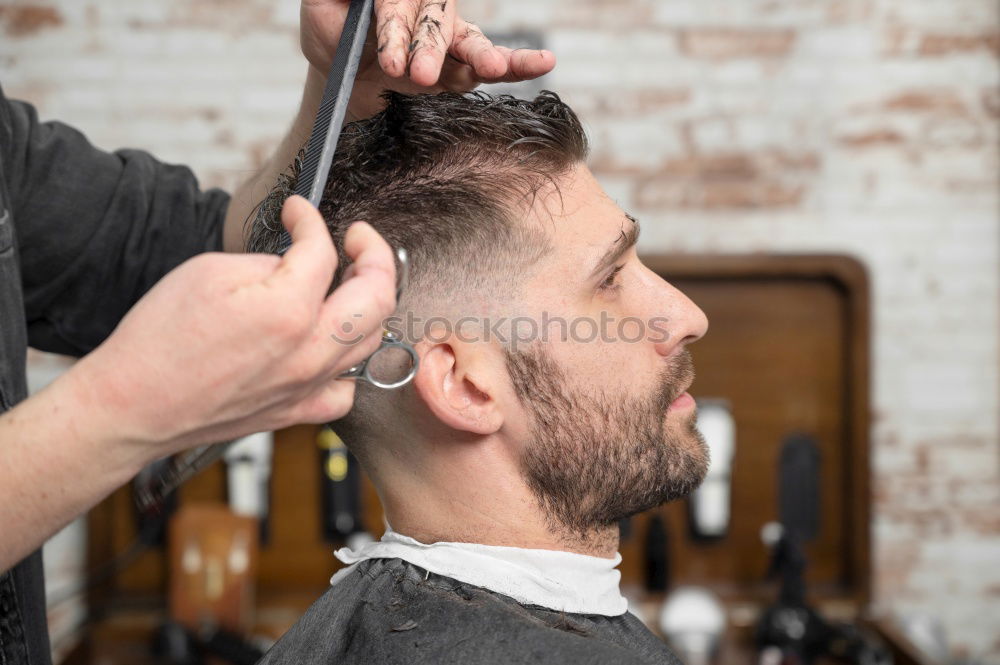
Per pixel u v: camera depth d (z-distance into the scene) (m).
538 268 0.78
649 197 2.12
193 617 2.01
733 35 2.08
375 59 0.95
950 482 2.20
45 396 0.56
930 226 2.14
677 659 0.88
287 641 0.84
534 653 0.71
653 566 2.10
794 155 2.12
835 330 2.11
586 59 2.09
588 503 0.83
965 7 2.08
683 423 0.86
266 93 2.07
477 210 0.78
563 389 0.79
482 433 0.79
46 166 1.06
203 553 2.02
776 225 2.14
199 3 2.04
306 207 0.58
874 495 2.20
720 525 2.09
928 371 2.18
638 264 0.84
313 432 2.09
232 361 0.54
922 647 2.10
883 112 2.11
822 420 2.12
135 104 2.05
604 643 0.71
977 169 2.12
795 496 2.09
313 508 2.11
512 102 0.86
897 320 2.16
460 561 0.80
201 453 0.82
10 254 0.92
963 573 2.22
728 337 2.11
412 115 0.82
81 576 2.08
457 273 0.78
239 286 0.54
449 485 0.82
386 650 0.75
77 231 1.07
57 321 1.12
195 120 2.07
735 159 2.12
